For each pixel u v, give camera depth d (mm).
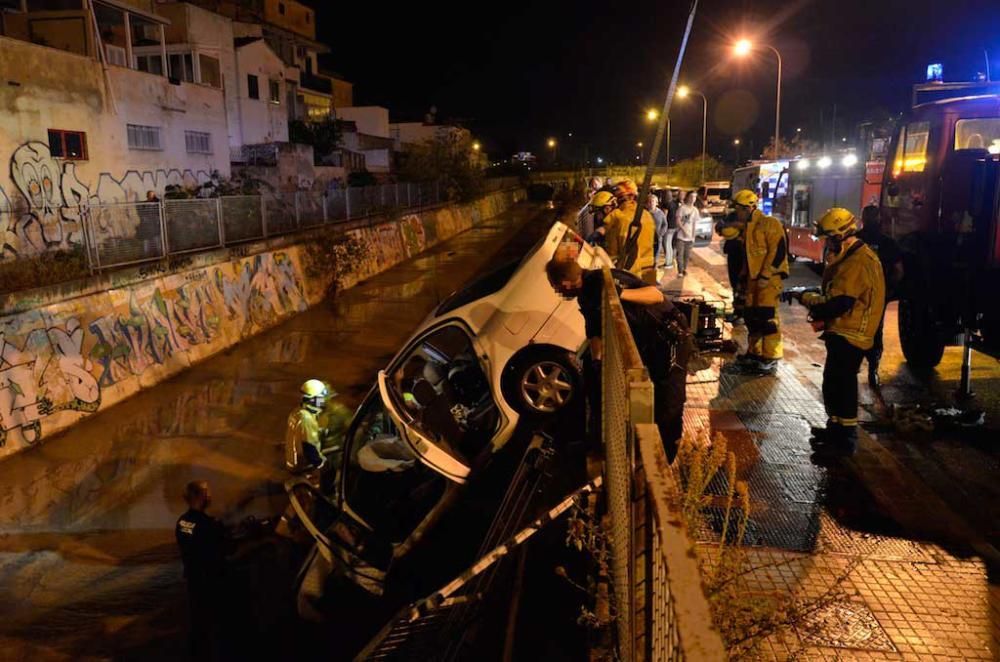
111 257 11016
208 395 10609
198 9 29406
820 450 5867
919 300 8047
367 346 13414
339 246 19344
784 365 8672
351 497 5613
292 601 5512
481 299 5531
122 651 5027
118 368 10422
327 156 35562
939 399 7336
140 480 7789
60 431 9164
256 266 15164
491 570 4309
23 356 8781
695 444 3336
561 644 3920
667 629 1419
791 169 17516
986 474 5516
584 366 4613
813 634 3467
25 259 11086
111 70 18281
